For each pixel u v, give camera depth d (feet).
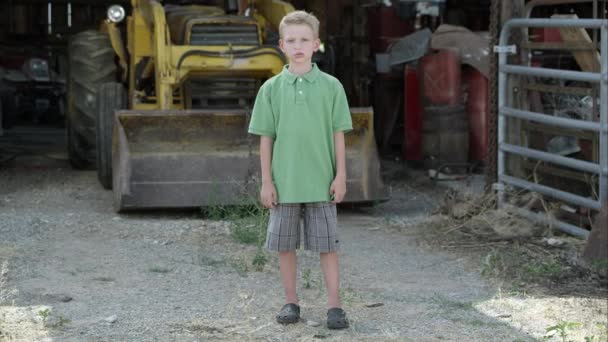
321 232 16.78
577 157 26.16
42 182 32.91
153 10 29.09
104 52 34.40
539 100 26.94
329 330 17.01
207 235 24.67
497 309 18.60
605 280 20.90
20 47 55.98
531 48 26.63
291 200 16.60
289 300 17.47
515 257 22.72
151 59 31.30
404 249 23.79
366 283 20.49
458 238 24.76
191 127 27.09
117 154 27.68
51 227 25.50
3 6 57.93
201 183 26.81
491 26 27.43
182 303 18.70
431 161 34.53
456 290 20.03
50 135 46.91
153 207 26.61
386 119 39.78
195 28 29.01
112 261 22.03
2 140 44.32
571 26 23.90
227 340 16.42
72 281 20.24
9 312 17.83
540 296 19.66
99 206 28.73
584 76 23.52
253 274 21.06
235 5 31.81
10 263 21.58
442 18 39.88
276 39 31.40
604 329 17.35
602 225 21.97
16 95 50.70
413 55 36.24
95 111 32.81
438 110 34.19
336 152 16.70
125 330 16.85
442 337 16.71
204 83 30.17
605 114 22.81
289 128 16.52
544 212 25.81
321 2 43.09
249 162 27.09
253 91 30.40
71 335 16.49
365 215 28.07
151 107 30.63
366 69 40.45
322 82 16.60
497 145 27.35
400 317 17.90
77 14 58.90
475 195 27.35
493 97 27.40
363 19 41.01
